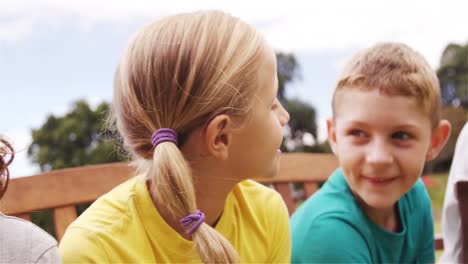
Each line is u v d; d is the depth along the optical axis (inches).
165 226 28.4
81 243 27.0
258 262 33.1
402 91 37.3
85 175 36.4
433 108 39.1
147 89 26.5
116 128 29.7
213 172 28.3
